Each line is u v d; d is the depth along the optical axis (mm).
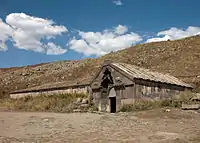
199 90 34750
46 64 83500
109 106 27797
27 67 84062
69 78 64875
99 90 29078
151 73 30156
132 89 25438
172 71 52469
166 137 12797
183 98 26766
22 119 19547
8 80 71062
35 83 67062
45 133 14273
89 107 29453
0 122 18047
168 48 70062
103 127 15844
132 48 76375
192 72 50219
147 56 66438
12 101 43875
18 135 13766
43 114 23797
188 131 14469
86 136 13406
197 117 19250
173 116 19484
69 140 12562
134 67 29656
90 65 69875
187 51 64688
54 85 43656
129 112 22938
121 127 15766
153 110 22250
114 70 27297
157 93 27750
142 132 14195
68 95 37688
